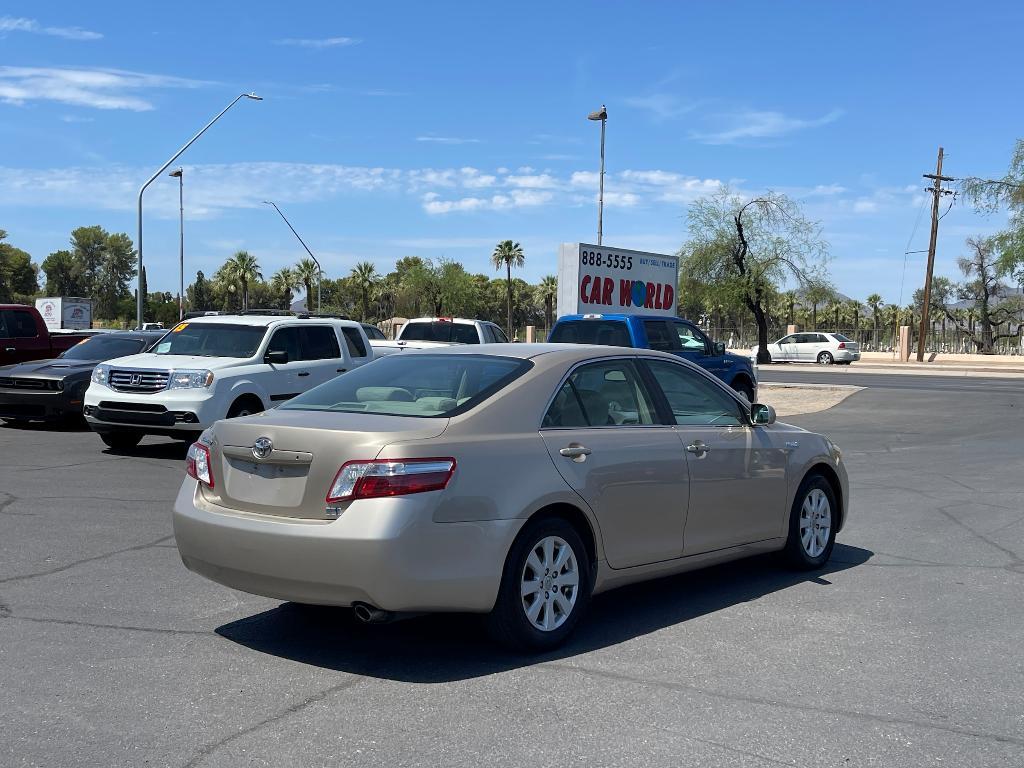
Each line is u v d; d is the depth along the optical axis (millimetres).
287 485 4918
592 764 3820
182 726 4145
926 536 8430
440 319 19625
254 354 13031
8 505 9078
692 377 6504
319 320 14250
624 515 5582
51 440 14266
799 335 47781
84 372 15359
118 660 4977
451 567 4730
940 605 6242
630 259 24906
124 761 3793
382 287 90750
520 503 4992
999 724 4297
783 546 6898
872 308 113438
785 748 4004
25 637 5320
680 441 6004
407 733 4098
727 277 48062
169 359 12828
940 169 47219
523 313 111000
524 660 5078
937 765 3871
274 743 3982
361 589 4602
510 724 4207
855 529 8734
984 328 59562
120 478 10773
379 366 6012
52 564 6914
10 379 15250
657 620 5863
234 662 4980
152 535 7891
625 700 4512
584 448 5391
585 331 16547
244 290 87125
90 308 49750
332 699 4484
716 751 3961
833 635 5578
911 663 5098
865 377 34406
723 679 4820
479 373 5543
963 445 15297
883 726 4254
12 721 4176
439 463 4758
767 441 6688
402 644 5324
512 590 4977
